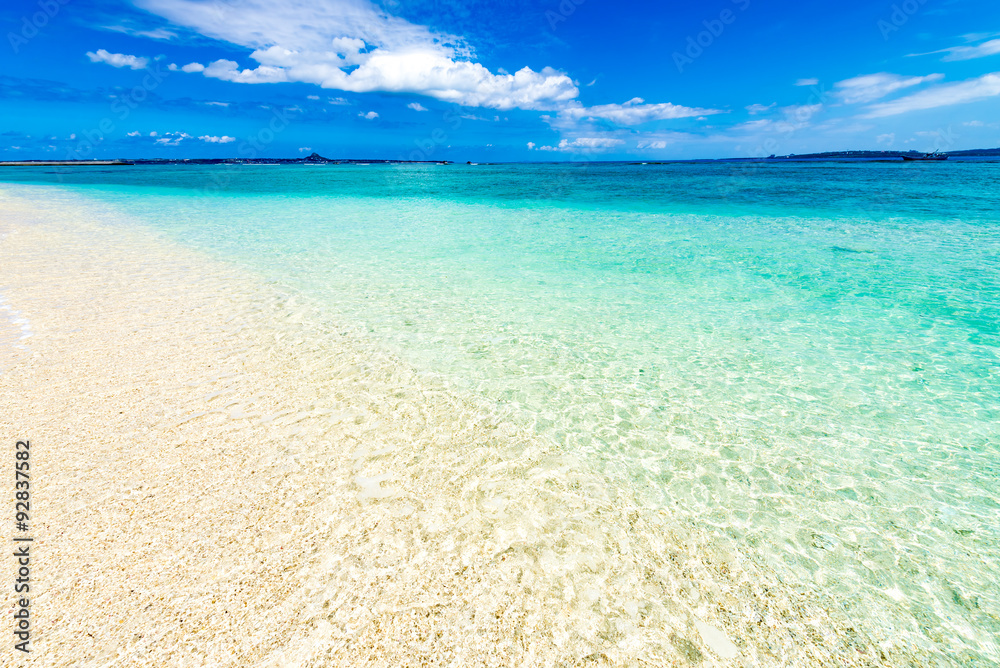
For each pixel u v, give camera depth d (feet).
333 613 7.18
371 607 7.30
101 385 13.58
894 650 7.02
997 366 15.78
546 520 9.31
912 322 19.74
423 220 51.83
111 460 10.35
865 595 7.88
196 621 6.94
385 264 30.07
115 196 81.66
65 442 10.88
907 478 10.68
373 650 6.68
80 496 9.21
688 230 43.75
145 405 12.63
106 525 8.55
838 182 97.50
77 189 99.50
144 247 34.22
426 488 10.03
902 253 32.27
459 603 7.47
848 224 45.14
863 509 9.78
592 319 20.36
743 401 13.91
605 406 13.55
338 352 16.55
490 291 24.29
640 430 12.44
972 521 9.42
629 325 19.67
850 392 14.35
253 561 7.99
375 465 10.69
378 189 101.91
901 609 7.64
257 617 7.06
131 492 9.41
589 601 7.62
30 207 60.90
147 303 21.04
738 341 18.12
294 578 7.72
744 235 40.63
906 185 86.43
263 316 19.88
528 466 10.91
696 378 15.24
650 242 37.91
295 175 180.04
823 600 7.78
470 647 6.81
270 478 10.07
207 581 7.58
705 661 6.78
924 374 15.39
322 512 9.20
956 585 8.05
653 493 10.17
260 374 14.75
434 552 8.40
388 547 8.45
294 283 25.12
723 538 9.00
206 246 35.22
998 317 19.95
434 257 32.37
